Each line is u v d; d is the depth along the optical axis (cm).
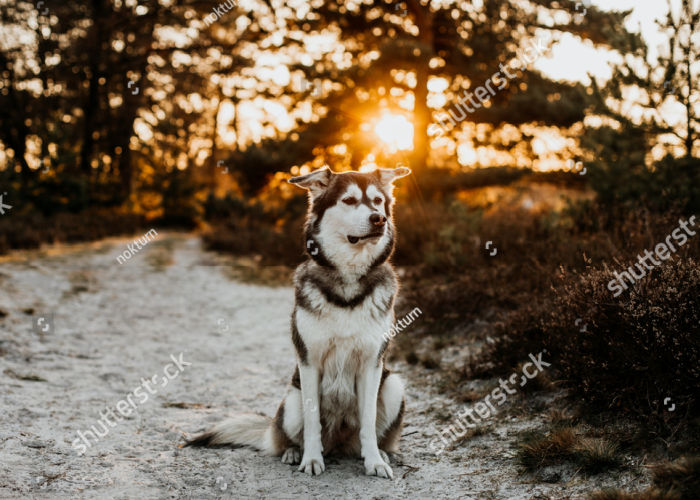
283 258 1434
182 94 3384
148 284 1160
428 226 1195
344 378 399
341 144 1769
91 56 2606
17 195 2069
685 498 287
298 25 1833
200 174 4131
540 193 1568
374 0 1792
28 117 2912
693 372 359
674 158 771
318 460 389
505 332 562
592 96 871
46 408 484
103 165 3228
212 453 421
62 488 344
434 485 363
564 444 362
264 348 746
